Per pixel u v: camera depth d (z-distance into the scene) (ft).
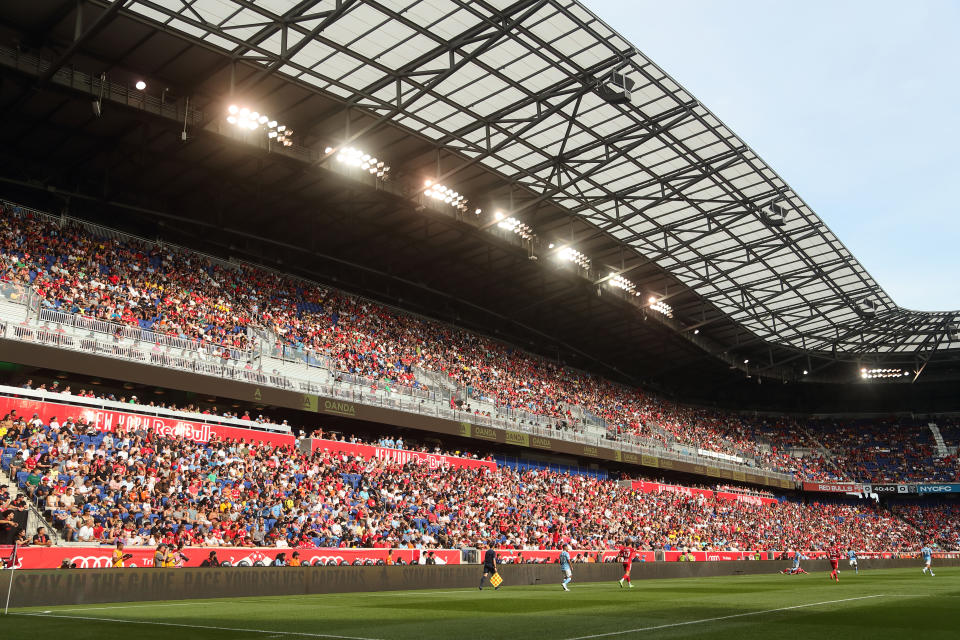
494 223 146.20
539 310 212.84
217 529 96.58
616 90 119.65
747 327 238.07
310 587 87.51
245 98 114.01
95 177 131.75
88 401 100.53
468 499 144.56
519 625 47.98
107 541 84.89
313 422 143.95
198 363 117.19
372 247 168.35
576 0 103.40
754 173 150.71
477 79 116.37
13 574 62.39
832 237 179.11
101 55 100.07
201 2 94.53
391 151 132.67
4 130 115.55
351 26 102.83
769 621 50.03
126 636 40.70
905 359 264.52
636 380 266.16
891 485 250.98
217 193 139.13
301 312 154.71
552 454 188.55
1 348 95.96
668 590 94.17
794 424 292.61
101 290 119.75
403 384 158.40
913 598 74.74
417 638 40.75
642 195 156.56
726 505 221.46
